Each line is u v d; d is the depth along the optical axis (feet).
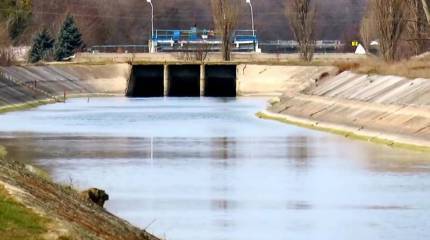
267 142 418.10
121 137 443.32
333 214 251.60
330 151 379.96
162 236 222.69
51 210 163.43
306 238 225.56
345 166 335.88
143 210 255.09
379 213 252.42
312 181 304.09
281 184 299.17
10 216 149.79
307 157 362.74
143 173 321.52
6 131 471.62
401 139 397.60
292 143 412.98
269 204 265.75
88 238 152.25
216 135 453.17
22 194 162.61
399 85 485.15
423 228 233.96
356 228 234.58
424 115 414.00
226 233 229.86
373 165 336.90
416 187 289.94
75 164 342.64
